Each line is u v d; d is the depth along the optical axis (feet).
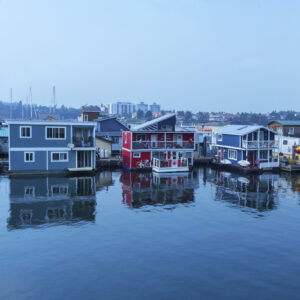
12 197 105.29
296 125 249.34
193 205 99.76
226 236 74.08
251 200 106.42
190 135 181.47
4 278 54.65
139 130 174.29
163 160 165.07
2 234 73.36
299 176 155.84
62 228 77.77
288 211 93.91
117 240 71.00
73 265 59.41
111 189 120.37
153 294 50.60
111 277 55.47
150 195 111.96
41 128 145.18
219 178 148.25
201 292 51.21
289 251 66.18
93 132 154.51
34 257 62.28
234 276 56.08
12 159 142.41
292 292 51.47
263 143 172.55
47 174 147.95
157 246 68.13
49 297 49.52
